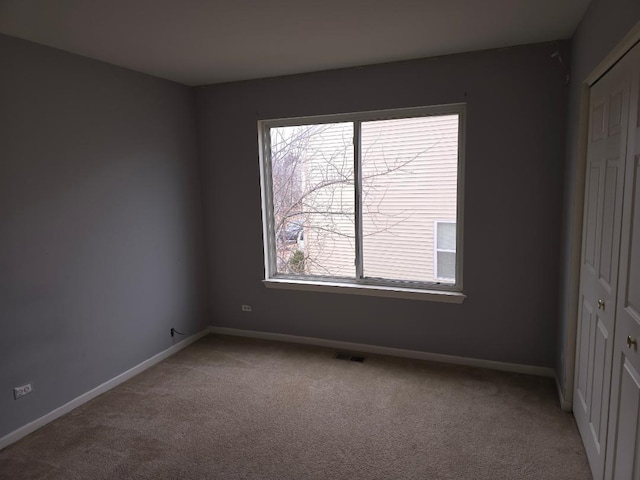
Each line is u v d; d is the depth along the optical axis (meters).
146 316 3.46
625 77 1.64
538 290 3.06
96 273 3.00
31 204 2.56
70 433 2.56
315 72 3.44
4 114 2.40
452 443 2.37
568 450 2.28
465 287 3.25
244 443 2.42
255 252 3.93
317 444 2.39
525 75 2.88
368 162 3.48
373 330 3.61
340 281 3.74
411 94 3.18
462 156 3.17
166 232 3.64
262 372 3.32
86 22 2.27
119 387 3.14
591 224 2.21
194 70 3.29
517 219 3.04
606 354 1.86
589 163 2.27
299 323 3.88
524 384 3.00
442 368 3.30
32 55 2.54
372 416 2.66
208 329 4.25
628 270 1.58
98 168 2.99
